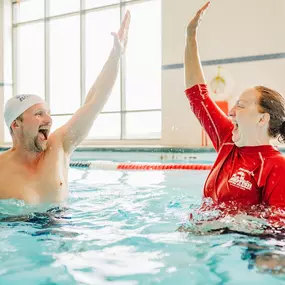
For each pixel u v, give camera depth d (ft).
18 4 37.06
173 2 27.53
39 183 7.17
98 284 3.78
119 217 6.60
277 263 4.30
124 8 32.94
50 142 7.63
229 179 6.14
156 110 31.99
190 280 3.88
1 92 36.83
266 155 5.98
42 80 37.22
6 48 36.73
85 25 34.68
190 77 7.36
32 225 6.01
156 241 5.14
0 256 4.62
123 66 32.68
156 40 32.55
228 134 6.66
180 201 8.14
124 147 24.44
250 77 25.30
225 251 4.68
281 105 6.01
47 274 4.06
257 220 5.57
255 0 24.97
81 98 35.19
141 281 3.86
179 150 23.02
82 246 4.97
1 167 7.21
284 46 24.30
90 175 13.91
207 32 26.35
